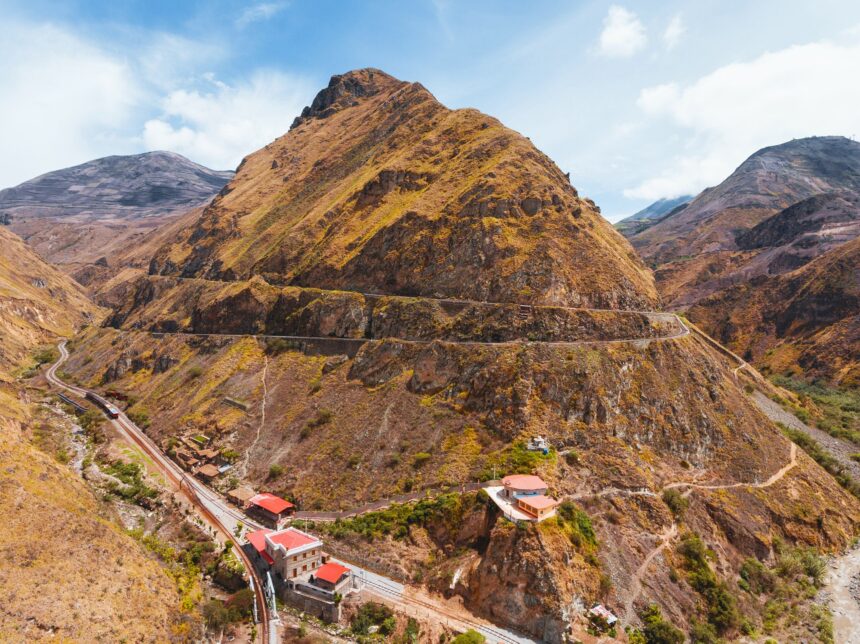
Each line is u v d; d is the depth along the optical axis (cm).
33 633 4822
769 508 9056
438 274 12138
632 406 9425
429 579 7138
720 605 7206
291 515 8719
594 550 7206
